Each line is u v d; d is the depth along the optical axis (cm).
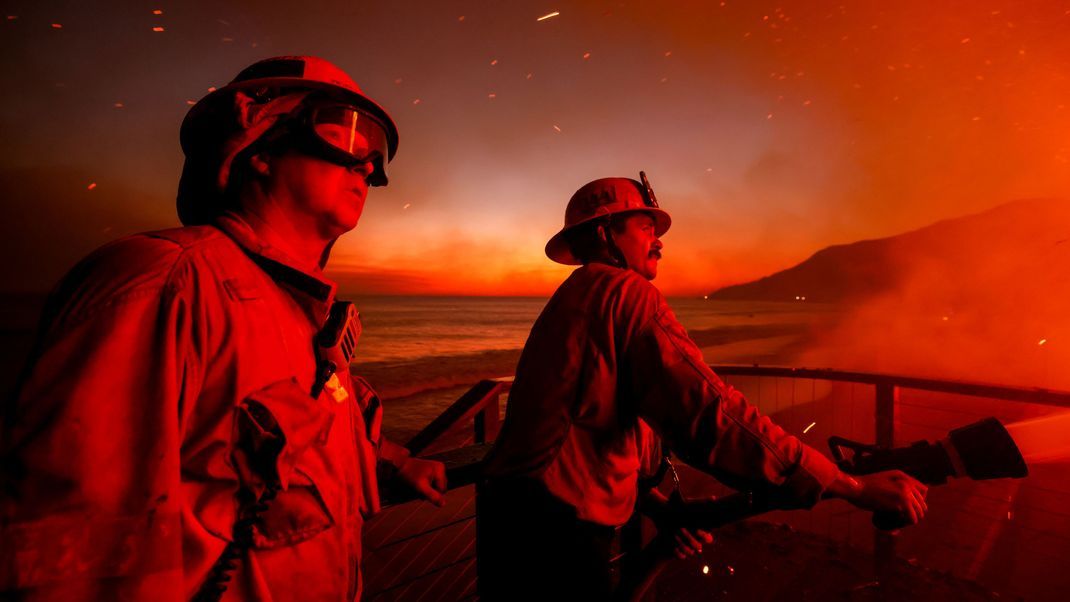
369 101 98
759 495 126
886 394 356
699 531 158
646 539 320
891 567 319
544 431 153
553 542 151
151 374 69
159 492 66
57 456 60
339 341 95
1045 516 484
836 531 509
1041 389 289
